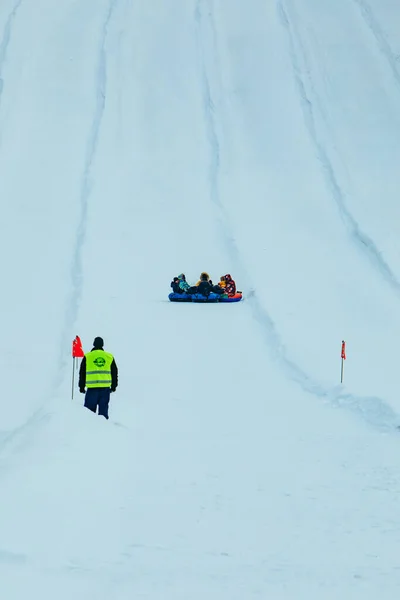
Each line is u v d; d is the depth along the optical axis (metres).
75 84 91.69
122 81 92.62
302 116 86.88
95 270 53.16
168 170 74.81
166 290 51.62
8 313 44.41
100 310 45.72
